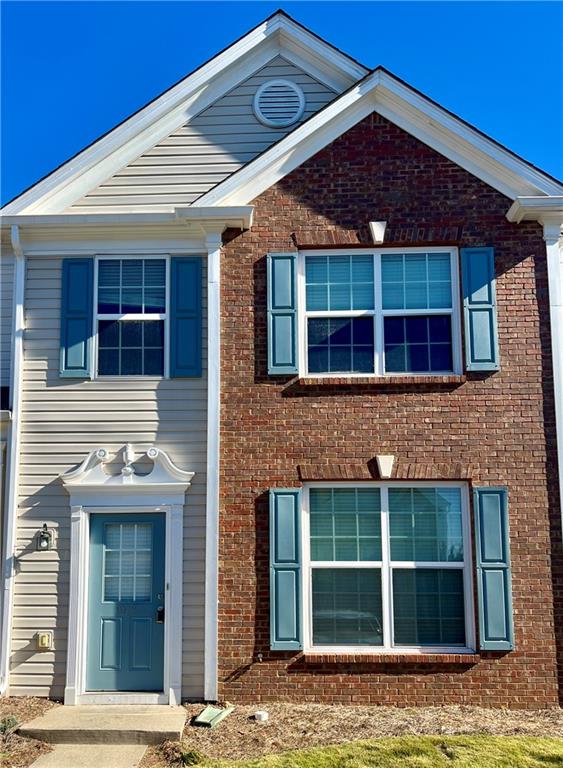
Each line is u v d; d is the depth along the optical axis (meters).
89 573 10.25
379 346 10.56
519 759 7.79
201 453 10.44
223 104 11.79
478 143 10.61
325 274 10.77
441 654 9.65
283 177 10.85
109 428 10.57
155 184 11.47
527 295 10.44
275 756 7.95
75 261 10.98
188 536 10.23
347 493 10.23
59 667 10.05
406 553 10.06
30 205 11.15
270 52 11.98
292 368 10.30
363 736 8.48
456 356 10.45
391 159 10.83
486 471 10.03
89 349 10.75
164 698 9.78
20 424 10.61
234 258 10.70
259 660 9.74
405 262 10.75
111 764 7.99
